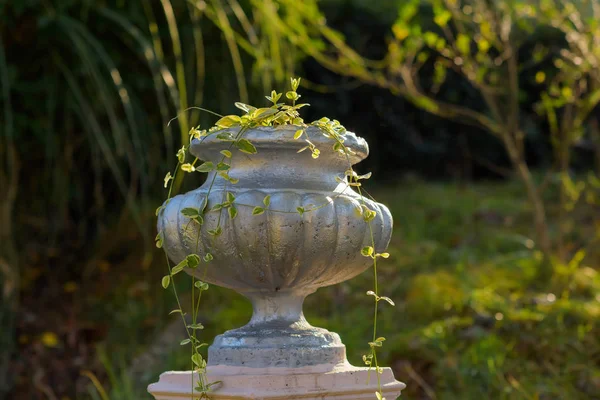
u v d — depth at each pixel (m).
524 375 3.78
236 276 1.72
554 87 4.91
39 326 4.91
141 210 5.57
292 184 1.70
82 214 5.49
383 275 4.94
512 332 4.06
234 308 4.74
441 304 4.38
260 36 5.23
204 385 1.70
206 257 1.68
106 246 5.54
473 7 4.80
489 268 4.98
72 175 5.46
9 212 4.81
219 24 4.92
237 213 1.64
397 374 3.87
